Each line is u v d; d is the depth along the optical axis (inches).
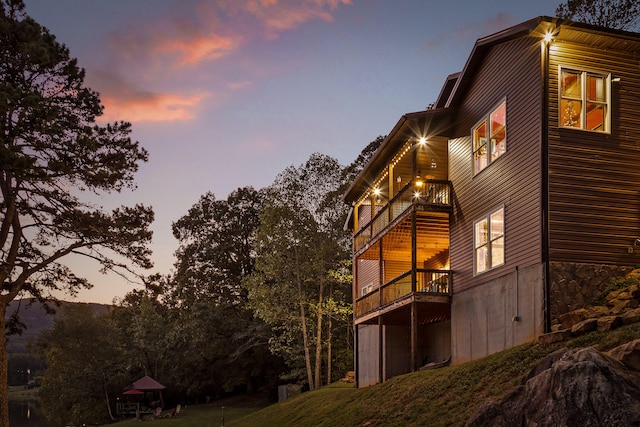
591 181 625.3
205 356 1999.3
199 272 2091.5
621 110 650.8
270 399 1926.7
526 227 637.9
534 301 611.2
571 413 314.0
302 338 1628.9
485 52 752.3
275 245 1501.0
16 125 844.0
